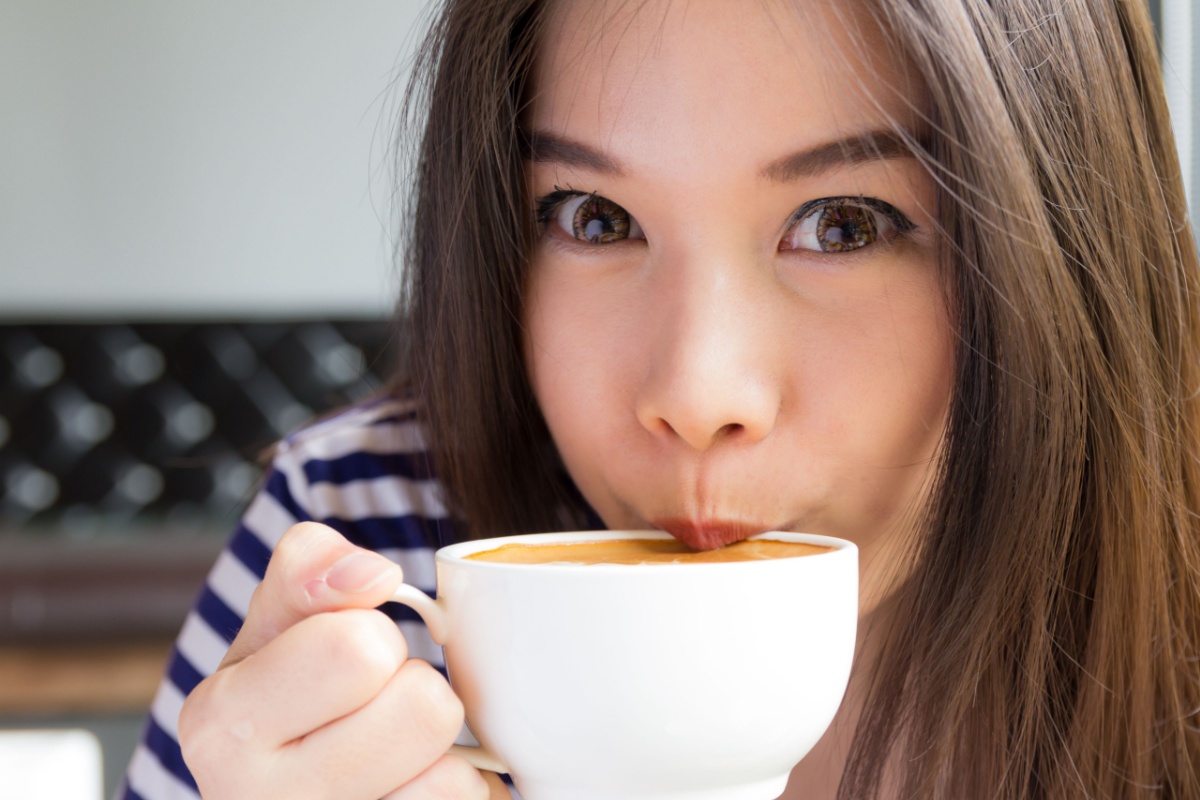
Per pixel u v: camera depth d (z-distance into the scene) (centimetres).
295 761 36
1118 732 45
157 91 165
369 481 54
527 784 35
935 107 38
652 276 40
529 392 48
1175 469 46
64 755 91
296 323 167
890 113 38
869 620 47
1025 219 39
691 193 38
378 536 53
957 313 40
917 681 42
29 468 161
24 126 164
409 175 50
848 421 40
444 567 35
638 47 38
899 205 39
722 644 33
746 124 37
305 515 53
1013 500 41
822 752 49
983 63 38
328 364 167
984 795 44
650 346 40
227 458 164
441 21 45
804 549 38
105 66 164
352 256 169
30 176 164
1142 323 44
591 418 41
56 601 112
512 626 33
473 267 45
